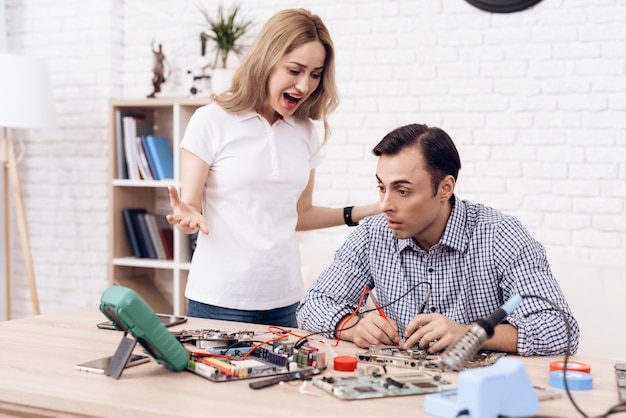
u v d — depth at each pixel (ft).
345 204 10.98
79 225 12.51
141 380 4.16
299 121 6.77
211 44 11.62
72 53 12.34
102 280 12.41
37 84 11.01
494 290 5.49
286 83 6.08
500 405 3.41
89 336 5.37
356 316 5.48
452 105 10.32
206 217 6.45
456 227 5.47
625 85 9.48
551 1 9.75
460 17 10.21
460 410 3.42
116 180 11.46
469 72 10.21
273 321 6.53
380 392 3.88
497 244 5.44
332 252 9.96
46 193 12.72
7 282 12.46
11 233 13.06
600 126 9.62
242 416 3.52
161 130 12.18
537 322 4.98
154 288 12.21
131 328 4.13
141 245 11.69
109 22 12.01
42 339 5.26
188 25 11.80
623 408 3.74
